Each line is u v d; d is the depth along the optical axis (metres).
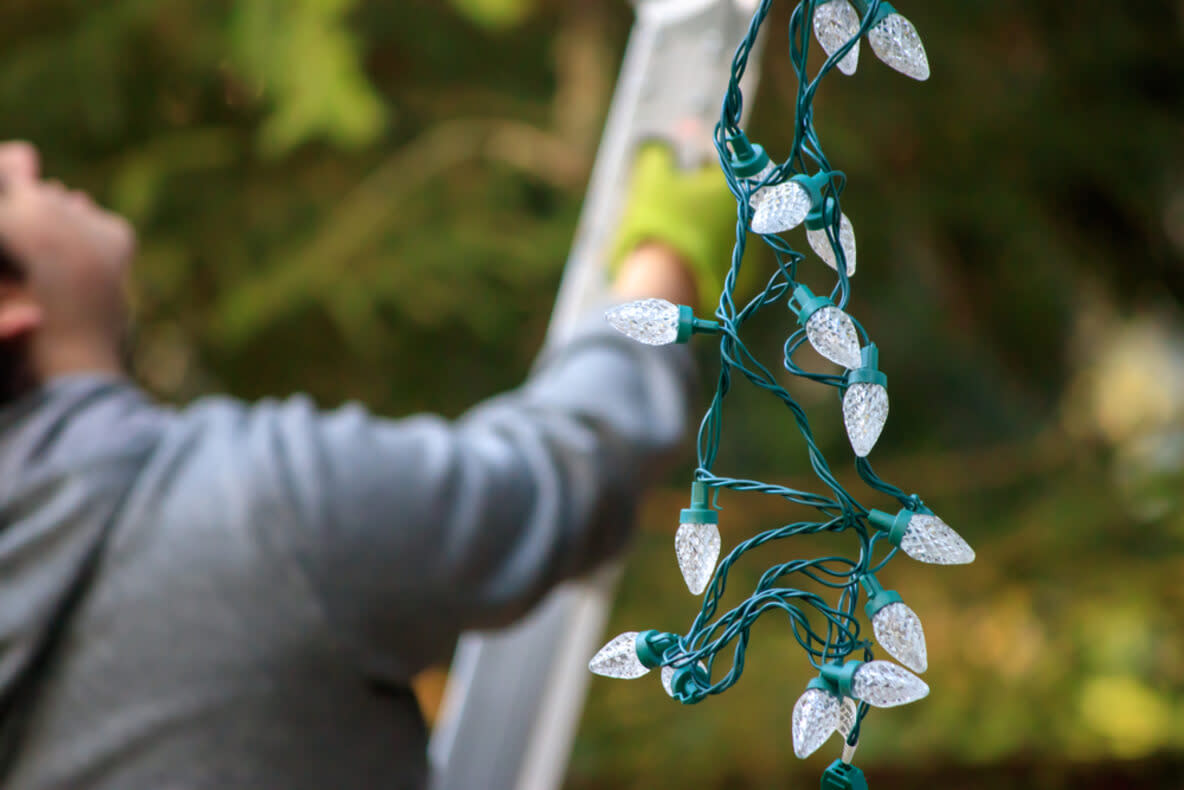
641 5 3.20
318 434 2.32
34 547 2.16
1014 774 5.66
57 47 6.01
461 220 6.32
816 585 5.96
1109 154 6.73
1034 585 5.92
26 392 2.41
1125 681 5.47
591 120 6.54
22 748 2.15
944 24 6.75
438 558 2.30
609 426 2.57
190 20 5.91
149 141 6.31
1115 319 7.74
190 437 2.33
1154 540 6.01
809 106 1.51
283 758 2.17
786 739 5.50
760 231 1.49
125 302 2.64
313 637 2.18
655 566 6.24
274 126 5.35
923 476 6.79
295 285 6.02
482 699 3.18
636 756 5.62
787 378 7.05
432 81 6.89
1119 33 6.88
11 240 2.42
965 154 6.74
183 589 2.17
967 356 7.32
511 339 6.57
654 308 1.51
